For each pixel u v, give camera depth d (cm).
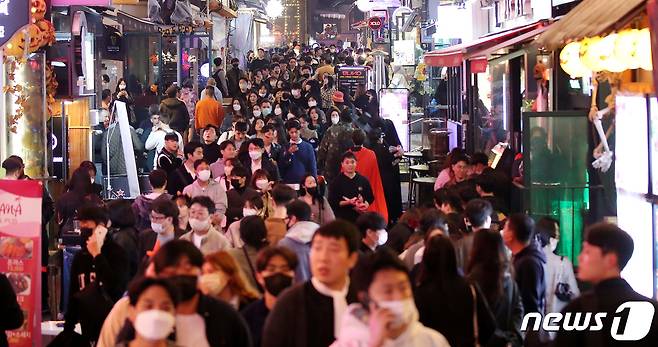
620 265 998
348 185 2191
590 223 1839
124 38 4412
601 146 1797
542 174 1853
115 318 1111
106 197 2519
